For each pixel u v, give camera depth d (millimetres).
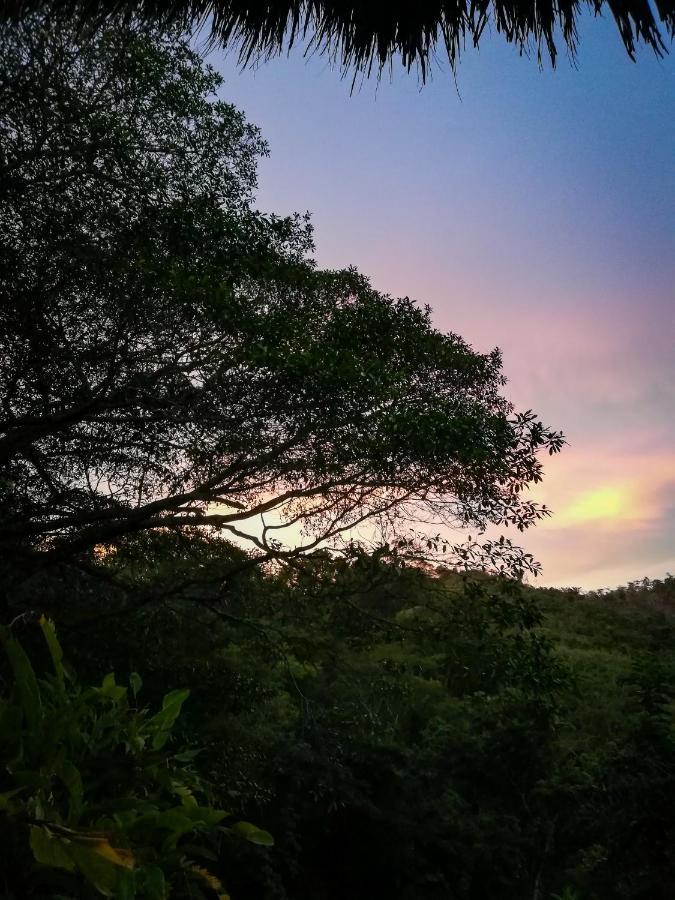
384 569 9742
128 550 10352
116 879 2490
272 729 12570
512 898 13750
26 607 9195
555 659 9641
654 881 9094
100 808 2963
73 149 8398
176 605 11164
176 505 9625
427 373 9953
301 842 13109
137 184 8703
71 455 9891
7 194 8125
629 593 35906
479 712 15945
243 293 9141
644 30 3912
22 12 4453
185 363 9312
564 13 4039
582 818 10969
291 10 4191
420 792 14688
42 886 2684
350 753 12680
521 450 8734
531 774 14938
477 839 13953
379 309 9586
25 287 8547
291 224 9539
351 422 8250
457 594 9953
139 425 9422
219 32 4266
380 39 4113
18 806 2604
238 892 11398
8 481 9680
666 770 9602
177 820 3051
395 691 11500
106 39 8211
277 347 8148
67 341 9086
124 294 8547
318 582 9953
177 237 8633
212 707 10727
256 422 8844
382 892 13672
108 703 3566
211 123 9508
